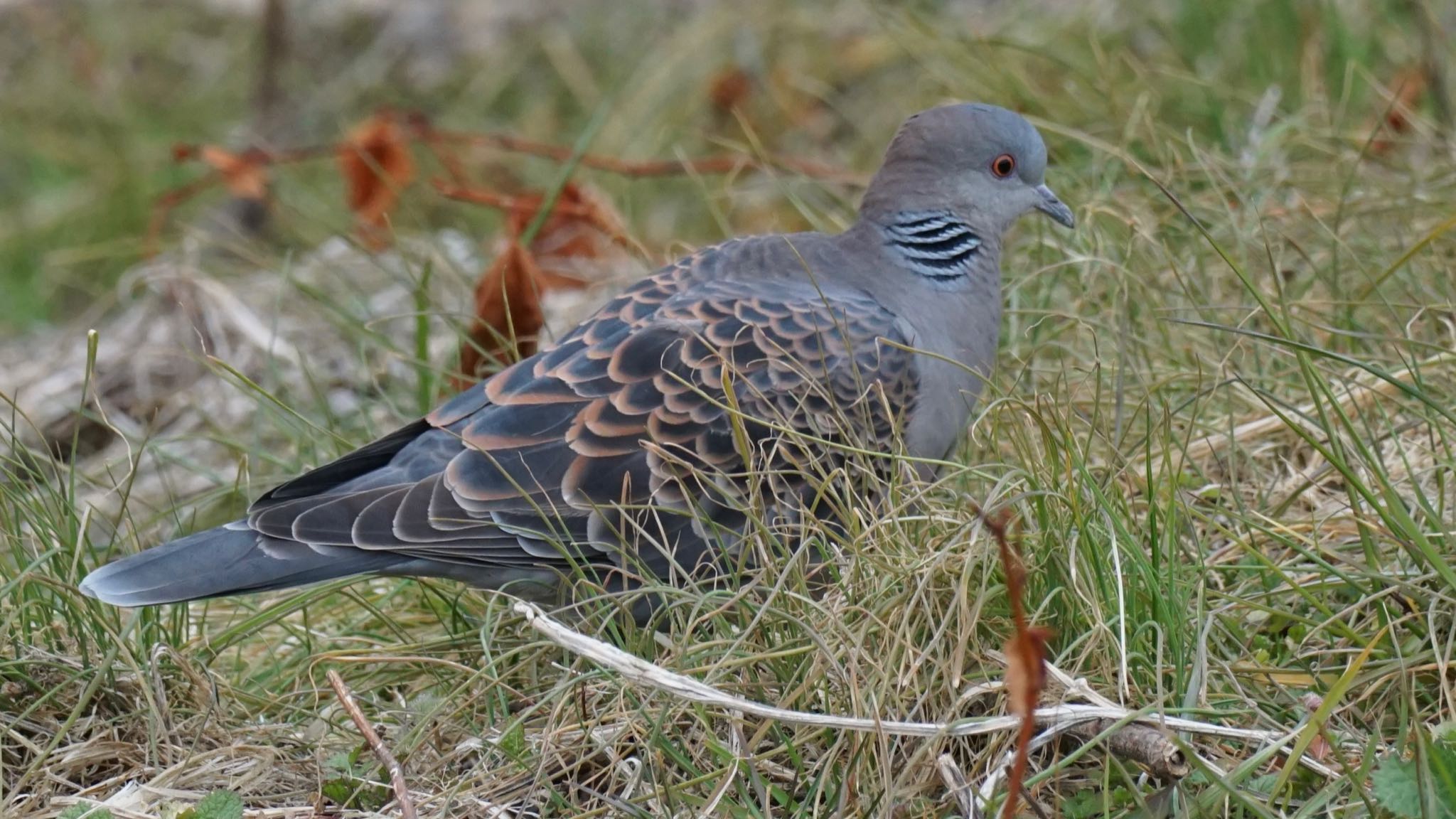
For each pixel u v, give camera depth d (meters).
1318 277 11.84
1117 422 10.05
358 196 16.16
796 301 10.35
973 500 7.53
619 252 16.06
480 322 12.48
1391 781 7.42
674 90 20.45
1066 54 16.91
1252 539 9.70
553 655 9.84
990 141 10.93
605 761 8.88
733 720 8.37
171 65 24.19
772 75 19.70
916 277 10.92
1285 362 11.42
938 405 10.65
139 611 9.93
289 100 22.72
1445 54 15.23
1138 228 11.93
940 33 16.77
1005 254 13.81
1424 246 11.09
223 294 15.51
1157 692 8.18
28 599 9.80
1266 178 13.41
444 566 9.80
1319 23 15.95
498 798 8.70
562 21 22.83
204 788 8.85
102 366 15.40
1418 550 8.84
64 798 8.78
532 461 9.77
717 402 9.41
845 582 8.87
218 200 21.14
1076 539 8.81
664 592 9.14
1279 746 7.84
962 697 8.14
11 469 11.07
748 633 8.66
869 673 8.61
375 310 15.54
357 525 9.52
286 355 15.08
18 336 19.00
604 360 9.98
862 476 9.98
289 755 9.27
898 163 11.05
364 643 10.59
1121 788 8.13
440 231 18.08
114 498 13.45
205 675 9.67
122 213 21.16
